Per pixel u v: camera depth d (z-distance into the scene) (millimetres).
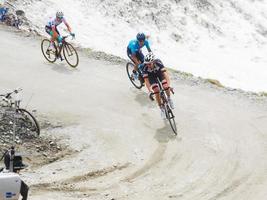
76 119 21062
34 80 26062
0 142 17297
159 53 78375
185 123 21094
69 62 30375
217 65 77688
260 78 73750
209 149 18219
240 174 16000
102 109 22469
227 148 18328
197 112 22719
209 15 93125
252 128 20719
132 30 81625
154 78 20312
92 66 29953
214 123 21234
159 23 86188
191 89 26859
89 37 74062
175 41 84000
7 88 24219
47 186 14688
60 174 15711
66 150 17953
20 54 31312
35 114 21078
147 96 24469
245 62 80312
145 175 15898
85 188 14727
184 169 16406
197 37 86562
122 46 75688
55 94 24094
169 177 15750
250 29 92438
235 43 87812
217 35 88938
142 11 86562
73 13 78812
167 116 19703
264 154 17781
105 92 24906
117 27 80938
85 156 17438
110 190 14648
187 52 81562
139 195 14336
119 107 22844
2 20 50406
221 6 96750
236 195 14469
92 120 21062
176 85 27453
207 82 28766
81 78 27141
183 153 17812
